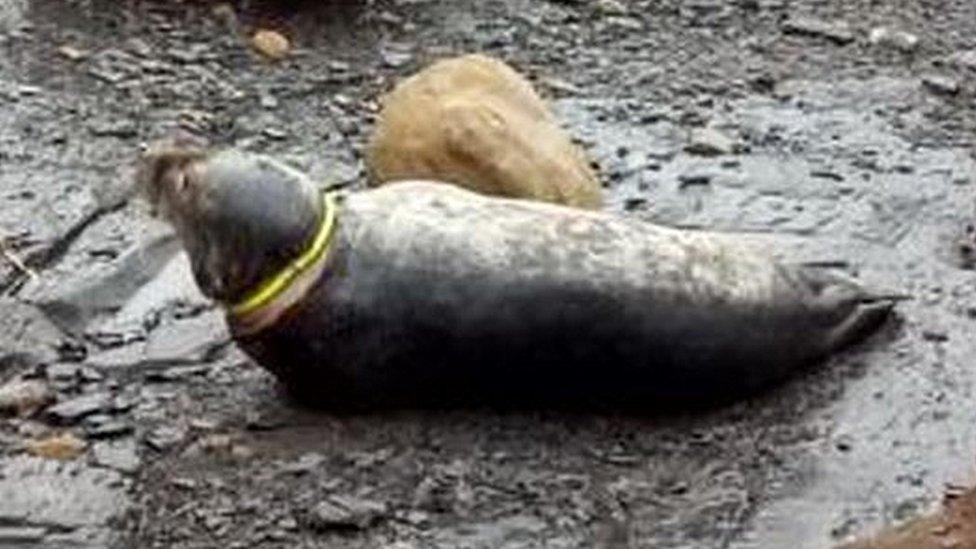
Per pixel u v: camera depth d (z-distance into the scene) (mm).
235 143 7629
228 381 6430
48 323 6684
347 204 6238
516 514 5895
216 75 8047
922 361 6441
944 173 7531
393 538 5816
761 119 7887
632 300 6176
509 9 8680
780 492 5965
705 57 8367
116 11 8414
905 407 6270
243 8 8484
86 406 6316
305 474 6020
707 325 6223
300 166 7484
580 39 8469
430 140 6801
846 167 7559
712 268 6270
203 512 5918
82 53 8109
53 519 5918
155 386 6414
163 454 6133
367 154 7262
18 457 6129
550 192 6762
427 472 6027
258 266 6105
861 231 7141
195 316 6719
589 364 6211
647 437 6184
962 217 7242
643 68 8258
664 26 8617
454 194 6320
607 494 5965
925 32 8617
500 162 6730
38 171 7387
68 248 7016
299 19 8461
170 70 8055
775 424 6227
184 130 7672
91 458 6129
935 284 6816
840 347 6453
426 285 6152
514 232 6219
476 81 6934
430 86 6941
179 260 6953
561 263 6184
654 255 6234
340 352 6160
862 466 6055
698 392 6273
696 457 6109
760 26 8633
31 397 6340
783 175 7480
